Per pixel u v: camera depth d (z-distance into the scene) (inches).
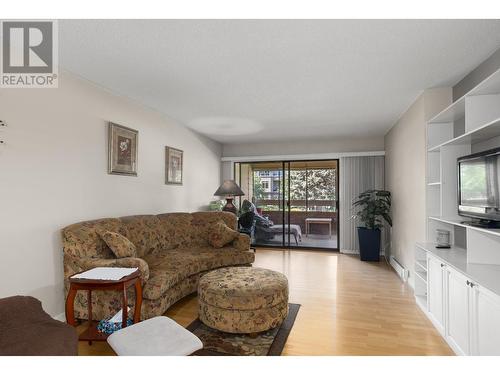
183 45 88.5
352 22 76.0
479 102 87.8
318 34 81.9
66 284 100.4
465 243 109.6
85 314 100.0
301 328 100.4
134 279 88.3
